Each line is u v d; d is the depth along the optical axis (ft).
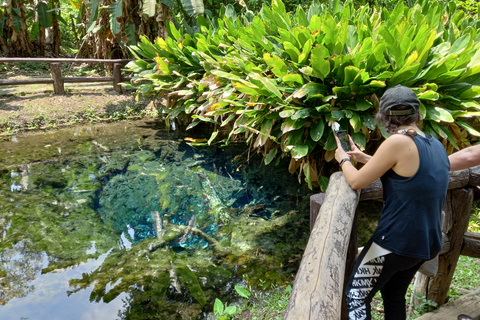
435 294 8.15
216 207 14.76
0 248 11.89
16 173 17.57
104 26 34.27
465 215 7.39
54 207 14.58
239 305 9.50
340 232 4.74
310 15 16.89
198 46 19.19
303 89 12.22
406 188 4.88
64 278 10.53
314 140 12.43
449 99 12.35
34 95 28.76
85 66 40.40
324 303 3.54
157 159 19.56
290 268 11.00
